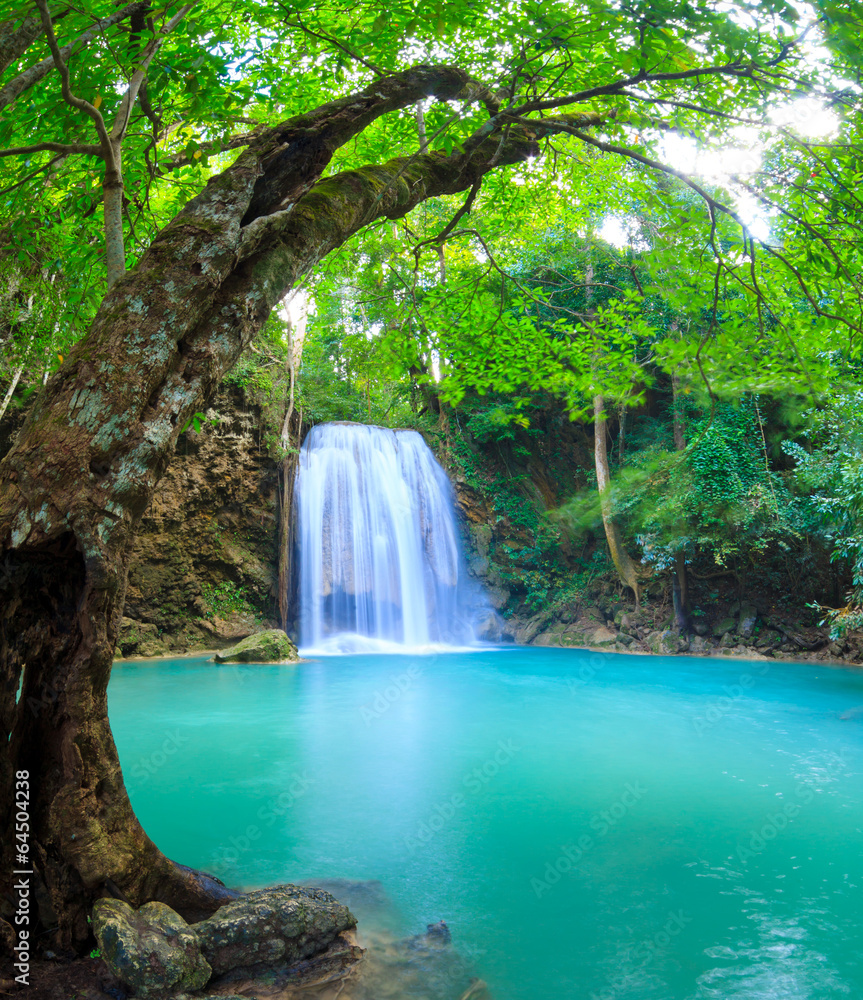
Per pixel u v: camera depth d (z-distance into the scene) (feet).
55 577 11.02
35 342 33.14
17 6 14.16
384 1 16.84
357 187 15.05
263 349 79.25
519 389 87.25
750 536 66.74
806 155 19.21
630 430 86.38
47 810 11.26
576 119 20.85
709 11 12.87
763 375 20.88
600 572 82.79
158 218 26.11
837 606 67.31
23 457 10.59
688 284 22.49
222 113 19.12
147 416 11.26
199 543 72.59
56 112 17.72
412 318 26.03
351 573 78.59
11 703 10.91
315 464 79.30
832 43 13.29
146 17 15.57
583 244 68.54
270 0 19.62
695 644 69.10
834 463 48.88
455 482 88.33
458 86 16.44
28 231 24.25
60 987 10.34
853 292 19.81
